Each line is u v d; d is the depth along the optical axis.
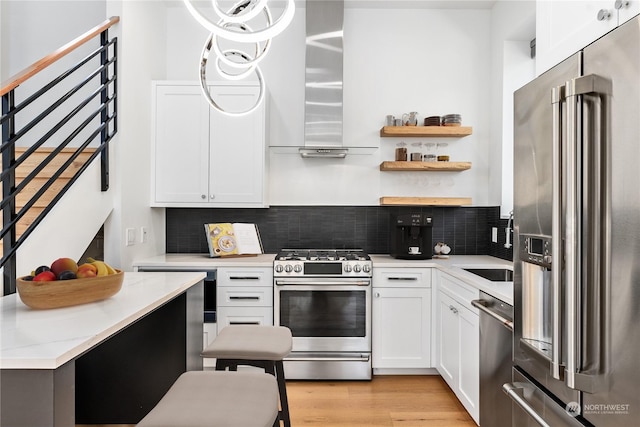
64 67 3.50
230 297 3.17
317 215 3.78
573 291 1.21
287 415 1.94
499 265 3.08
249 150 3.40
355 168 3.77
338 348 3.16
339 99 3.50
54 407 1.03
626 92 1.09
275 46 3.73
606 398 1.16
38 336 1.19
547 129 1.45
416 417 2.62
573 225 1.22
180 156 3.38
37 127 3.45
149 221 3.37
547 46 1.75
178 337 2.06
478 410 2.34
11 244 1.89
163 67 3.64
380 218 3.79
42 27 3.59
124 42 2.88
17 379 1.03
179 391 1.27
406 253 3.43
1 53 3.54
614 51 1.13
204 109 3.38
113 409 2.15
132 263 3.05
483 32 3.76
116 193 2.82
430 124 3.62
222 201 3.39
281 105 3.74
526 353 1.56
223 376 1.38
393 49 3.78
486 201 3.76
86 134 3.37
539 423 1.49
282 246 3.78
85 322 1.33
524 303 1.62
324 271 3.14
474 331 2.40
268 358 1.72
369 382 3.16
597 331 1.18
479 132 3.76
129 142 2.96
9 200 1.82
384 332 3.21
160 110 3.37
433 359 3.21
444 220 3.80
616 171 1.12
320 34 3.51
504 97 3.48
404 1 3.64
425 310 3.21
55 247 2.20
